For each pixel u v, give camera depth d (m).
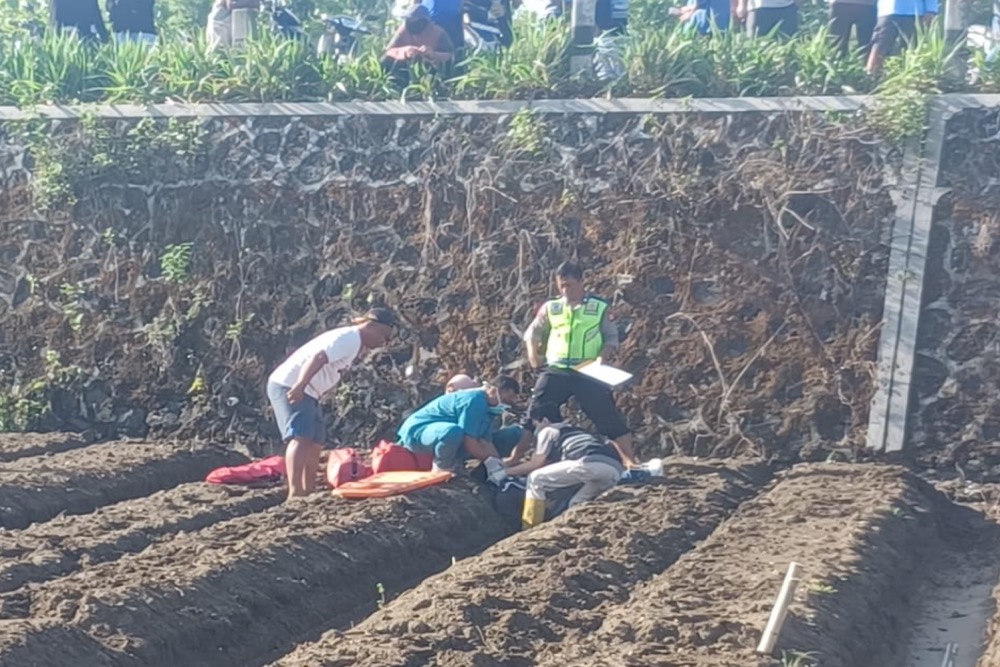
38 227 16.05
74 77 16.27
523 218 14.58
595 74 14.76
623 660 7.25
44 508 11.87
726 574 9.08
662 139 14.20
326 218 15.20
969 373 13.32
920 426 13.44
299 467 12.10
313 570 9.66
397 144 15.02
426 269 14.86
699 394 13.95
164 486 13.67
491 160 14.69
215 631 8.47
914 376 13.45
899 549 10.70
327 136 15.23
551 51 14.84
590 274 14.32
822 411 13.63
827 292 13.67
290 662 7.27
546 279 14.46
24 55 16.39
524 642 7.80
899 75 13.59
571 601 8.60
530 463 12.31
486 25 16.98
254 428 15.30
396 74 15.48
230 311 15.44
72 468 13.00
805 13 21.19
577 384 12.71
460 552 11.23
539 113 14.59
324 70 15.55
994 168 13.34
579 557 9.50
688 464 13.24
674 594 8.59
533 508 11.79
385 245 15.03
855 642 8.29
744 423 13.82
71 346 15.88
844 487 12.19
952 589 10.43
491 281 14.64
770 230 13.87
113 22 18.06
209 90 15.71
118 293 15.80
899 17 14.85
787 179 13.80
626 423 14.05
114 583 8.58
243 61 15.93
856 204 13.63
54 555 9.62
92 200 15.88
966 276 13.37
